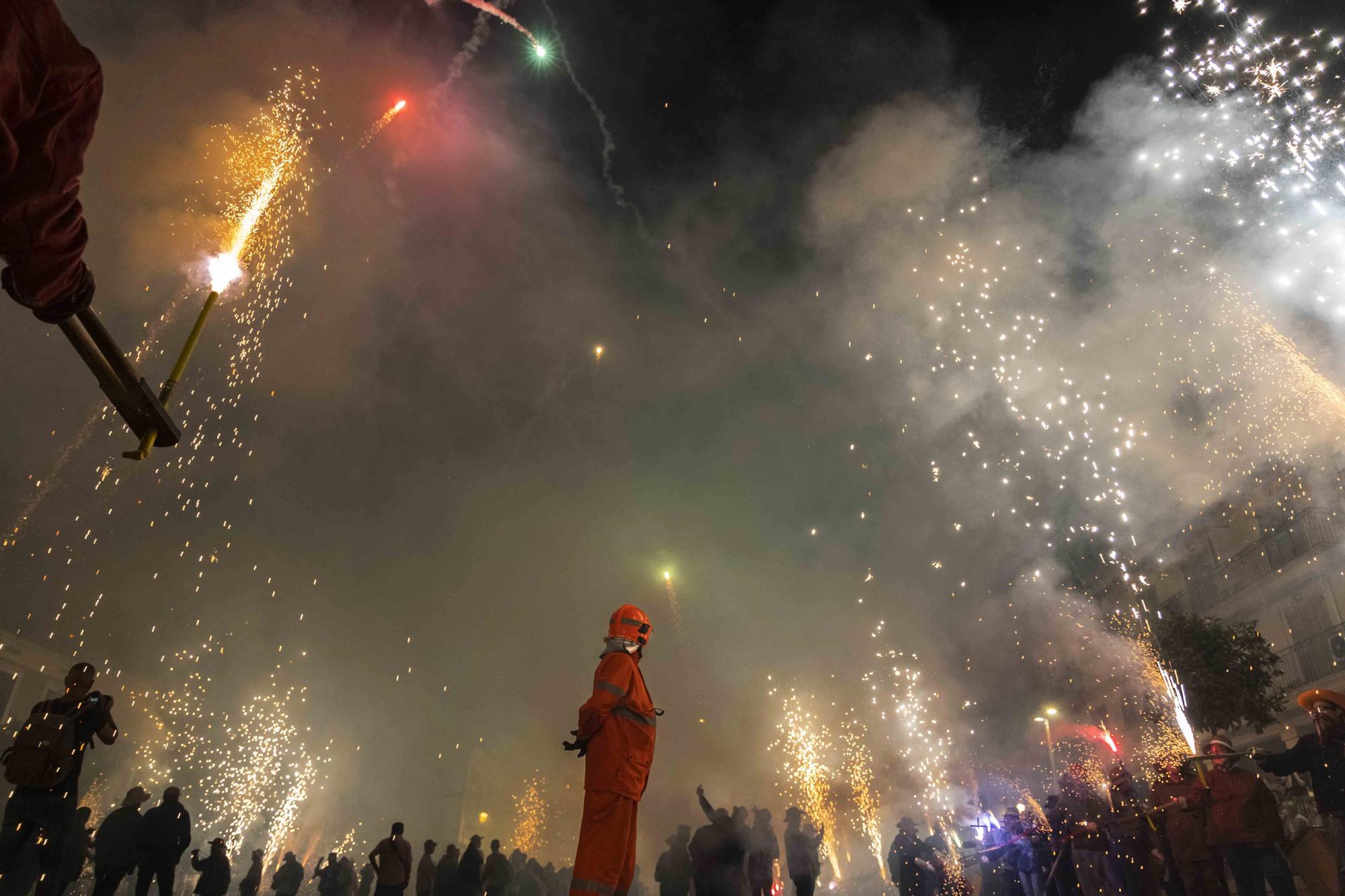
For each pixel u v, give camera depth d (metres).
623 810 3.69
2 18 1.60
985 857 11.70
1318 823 9.50
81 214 1.99
